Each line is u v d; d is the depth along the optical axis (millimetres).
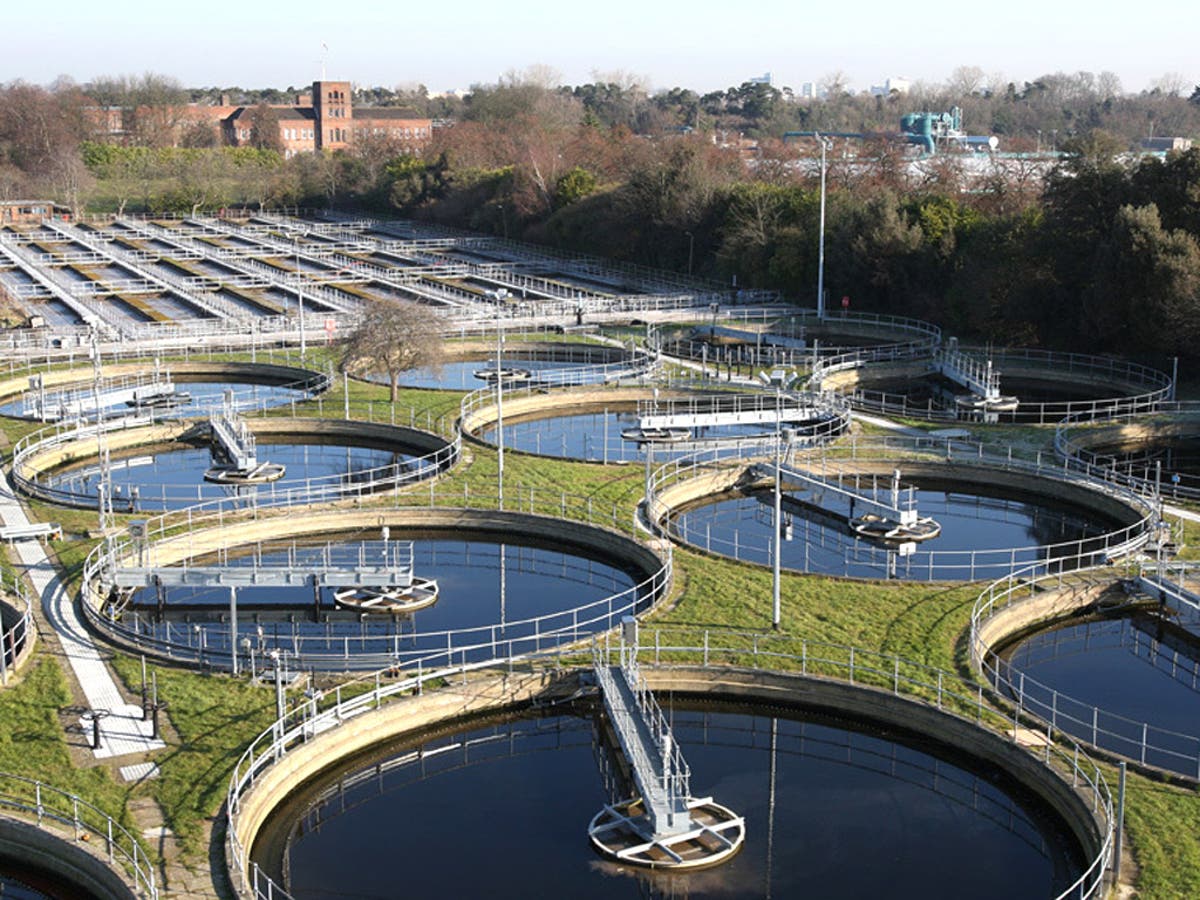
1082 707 39531
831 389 79438
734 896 29922
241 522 52938
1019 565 50312
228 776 32969
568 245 148125
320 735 35062
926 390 82688
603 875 30875
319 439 69375
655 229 135000
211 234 165250
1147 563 48281
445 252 148500
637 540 50938
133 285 119938
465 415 69938
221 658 40406
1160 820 31094
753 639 41875
